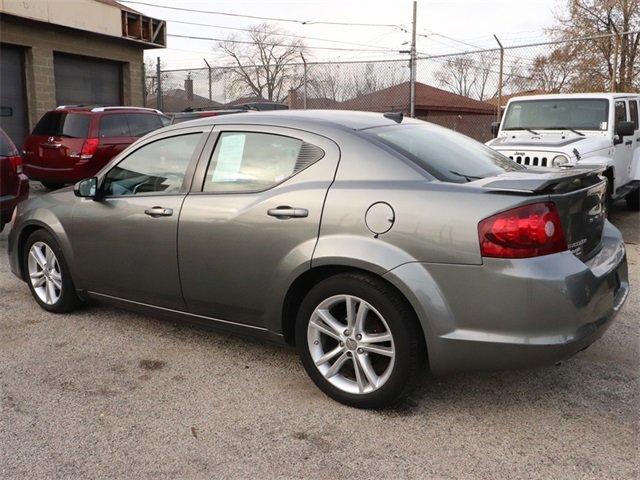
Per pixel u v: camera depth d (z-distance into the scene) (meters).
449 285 2.86
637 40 17.88
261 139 3.58
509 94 15.64
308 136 3.42
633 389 3.43
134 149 4.16
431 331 2.90
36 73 13.97
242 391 3.43
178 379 3.59
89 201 4.29
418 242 2.91
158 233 3.83
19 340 4.19
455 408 3.21
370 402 3.14
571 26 23.06
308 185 3.29
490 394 3.37
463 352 2.87
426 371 3.64
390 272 2.94
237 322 3.65
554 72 16.81
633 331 4.30
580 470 2.66
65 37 14.67
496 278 2.76
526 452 2.80
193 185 3.78
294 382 3.54
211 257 3.60
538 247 2.77
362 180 3.17
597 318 2.99
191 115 12.27
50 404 3.28
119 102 17.08
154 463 2.74
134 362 3.83
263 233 3.37
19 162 6.71
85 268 4.34
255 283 3.45
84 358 3.89
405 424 3.05
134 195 4.06
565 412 3.17
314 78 15.40
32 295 5.14
